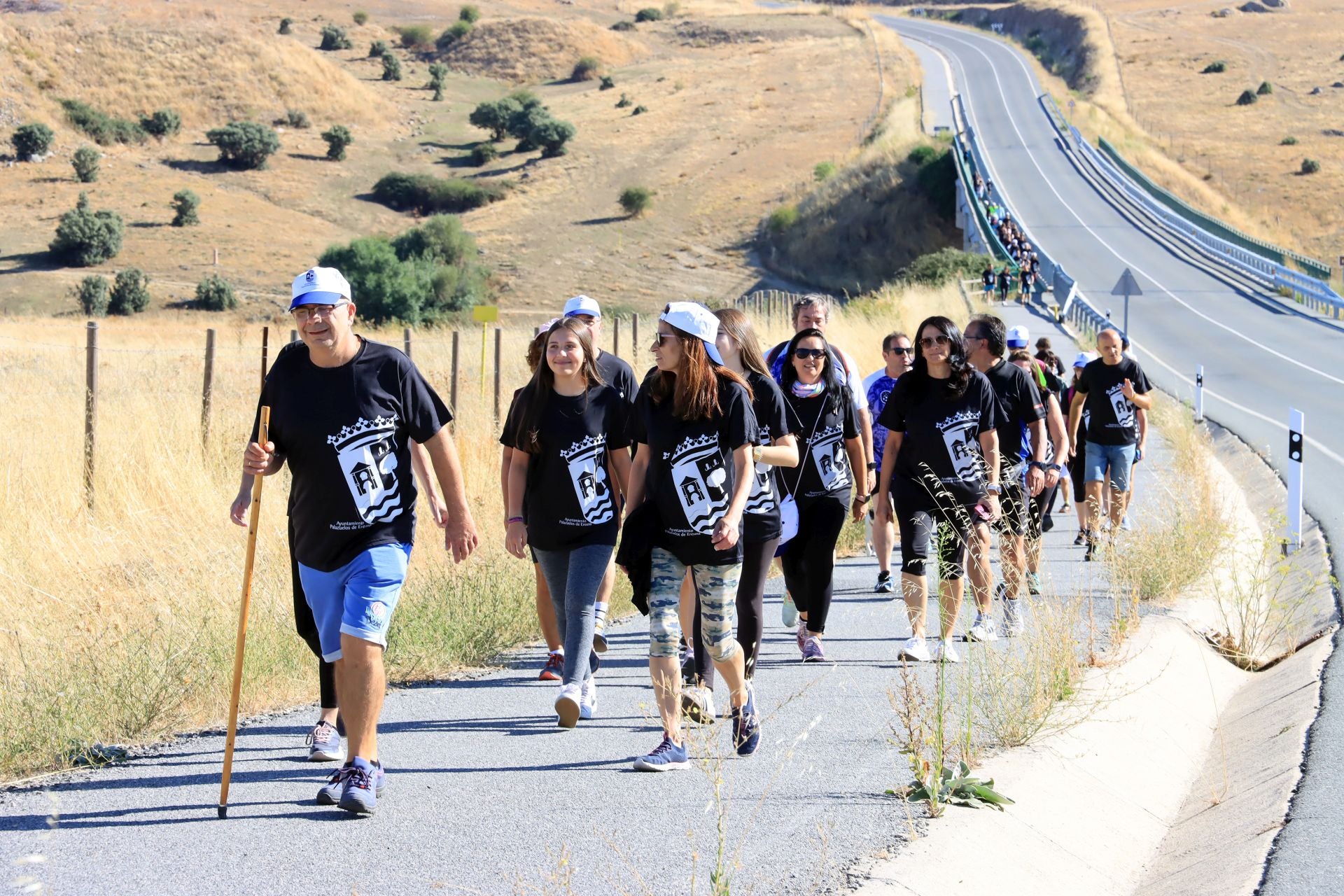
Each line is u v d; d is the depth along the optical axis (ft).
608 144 485.56
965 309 183.42
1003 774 26.20
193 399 67.31
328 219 390.01
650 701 32.83
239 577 40.65
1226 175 428.56
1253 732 32.55
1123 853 25.16
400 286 281.33
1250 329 184.44
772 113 511.81
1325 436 96.99
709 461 26.07
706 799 24.86
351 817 23.89
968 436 35.27
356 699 23.94
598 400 29.37
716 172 437.58
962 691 30.32
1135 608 39.11
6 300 279.69
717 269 347.77
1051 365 61.05
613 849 22.09
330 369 24.18
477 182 428.56
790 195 397.80
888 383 44.01
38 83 463.83
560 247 361.92
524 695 33.63
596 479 29.37
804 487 35.73
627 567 26.71
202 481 50.98
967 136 385.50
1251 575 46.73
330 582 24.47
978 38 654.12
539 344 32.32
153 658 32.86
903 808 24.08
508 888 20.39
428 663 35.94
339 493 24.08
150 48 499.92
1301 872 22.31
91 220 314.35
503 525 50.55
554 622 35.37
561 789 25.53
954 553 34.50
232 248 338.34
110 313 274.98
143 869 21.18
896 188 358.43
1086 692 31.86
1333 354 157.99
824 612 36.35
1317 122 496.64
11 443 52.31
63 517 46.11
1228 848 24.44
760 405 29.84
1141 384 54.75
